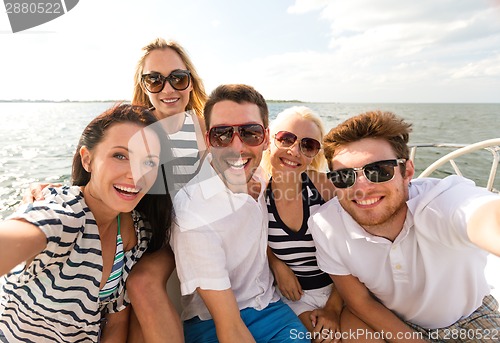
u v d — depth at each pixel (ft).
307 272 2.69
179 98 4.15
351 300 2.42
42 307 1.83
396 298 2.33
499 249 1.50
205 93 4.66
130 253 2.12
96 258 1.84
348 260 2.32
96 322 1.98
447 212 1.93
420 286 2.22
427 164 16.01
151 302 1.98
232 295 2.06
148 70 4.10
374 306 2.37
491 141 3.47
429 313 2.33
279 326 2.32
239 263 2.32
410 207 2.14
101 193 1.84
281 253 2.67
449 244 1.98
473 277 2.16
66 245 1.72
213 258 2.04
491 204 1.73
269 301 2.49
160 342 1.91
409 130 2.20
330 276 2.50
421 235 2.07
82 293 1.85
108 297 2.00
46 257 1.66
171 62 4.06
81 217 1.78
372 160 2.12
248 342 1.99
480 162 15.20
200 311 2.35
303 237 2.62
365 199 2.16
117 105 1.97
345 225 2.31
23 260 1.46
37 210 1.66
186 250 2.05
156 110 4.14
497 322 2.31
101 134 1.82
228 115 2.31
